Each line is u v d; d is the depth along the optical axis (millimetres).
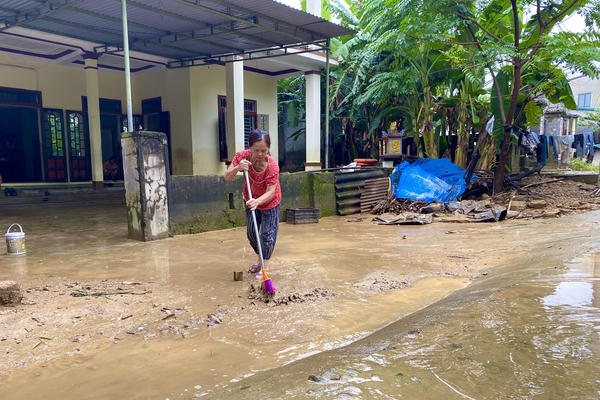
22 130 13906
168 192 7043
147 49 11602
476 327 2301
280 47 10898
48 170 13508
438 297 3619
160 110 14297
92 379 2275
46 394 2135
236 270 4750
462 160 13062
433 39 10070
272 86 15641
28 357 2553
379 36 11883
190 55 12195
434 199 10344
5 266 5008
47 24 9422
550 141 16125
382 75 11930
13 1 7684
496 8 10641
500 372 1730
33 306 3422
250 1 7750
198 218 7578
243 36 9867
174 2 7879
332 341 2715
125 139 6797
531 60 9883
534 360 1817
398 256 5445
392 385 1677
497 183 10930
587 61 9102
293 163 20031
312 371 1979
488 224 8219
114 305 3473
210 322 3080
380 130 15688
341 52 13141
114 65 14156
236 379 2199
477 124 12820
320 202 9867
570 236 5801
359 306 3424
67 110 13727
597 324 2195
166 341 2773
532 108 11945
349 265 4934
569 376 1652
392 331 2555
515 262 4559
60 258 5461
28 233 7473
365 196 10617
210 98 13781
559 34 10023
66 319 3150
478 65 10242
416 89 12750
